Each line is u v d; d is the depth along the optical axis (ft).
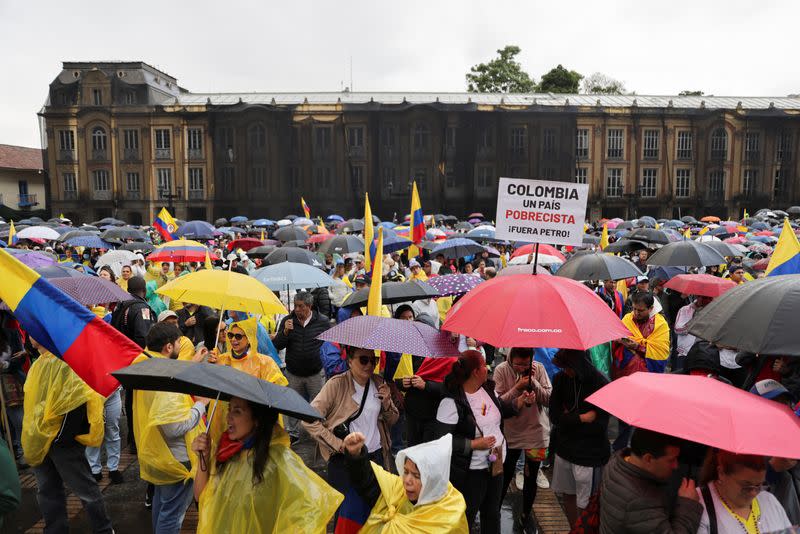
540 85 229.25
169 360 9.18
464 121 169.68
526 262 30.45
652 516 8.17
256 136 169.37
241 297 15.14
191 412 13.15
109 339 12.27
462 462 12.82
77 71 169.89
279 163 169.37
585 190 13.94
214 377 8.74
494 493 13.76
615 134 171.63
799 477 11.14
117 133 169.37
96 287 19.22
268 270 22.97
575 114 169.68
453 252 38.60
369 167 170.40
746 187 172.76
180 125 168.86
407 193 170.50
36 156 197.47
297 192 170.30
